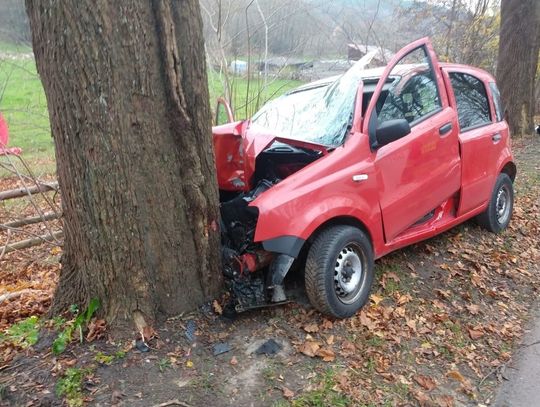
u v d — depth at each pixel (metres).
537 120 16.11
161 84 3.28
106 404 2.98
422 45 4.90
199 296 3.73
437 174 4.67
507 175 5.99
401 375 3.49
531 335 4.14
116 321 3.44
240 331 3.66
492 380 3.58
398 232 4.36
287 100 5.34
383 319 4.00
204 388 3.13
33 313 4.07
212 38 8.09
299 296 4.04
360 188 3.95
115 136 3.17
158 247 3.49
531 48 12.38
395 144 4.29
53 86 3.13
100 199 3.26
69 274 3.72
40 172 9.26
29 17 3.15
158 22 3.15
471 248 5.43
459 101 5.26
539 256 5.54
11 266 5.86
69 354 3.32
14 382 3.13
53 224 6.91
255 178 4.28
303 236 3.57
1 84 7.95
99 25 2.98
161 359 3.31
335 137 4.20
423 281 4.69
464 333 4.07
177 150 3.45
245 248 3.80
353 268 3.94
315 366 3.40
